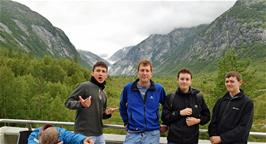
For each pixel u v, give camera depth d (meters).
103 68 2.13
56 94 23.14
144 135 2.05
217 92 10.77
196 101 2.06
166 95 2.13
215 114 2.05
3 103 20.23
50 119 19.45
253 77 11.68
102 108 2.16
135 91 2.09
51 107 19.73
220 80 11.01
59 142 1.57
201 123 2.06
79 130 2.09
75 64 38.38
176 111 2.04
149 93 2.08
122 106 2.16
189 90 2.07
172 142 2.05
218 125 2.01
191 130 2.03
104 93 2.21
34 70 31.83
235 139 1.92
